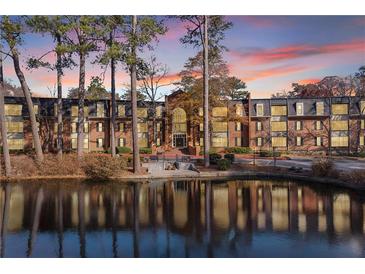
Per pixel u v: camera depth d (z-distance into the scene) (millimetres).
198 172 27766
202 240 11859
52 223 13992
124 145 52094
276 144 51531
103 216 15086
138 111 52750
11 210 16188
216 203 17719
